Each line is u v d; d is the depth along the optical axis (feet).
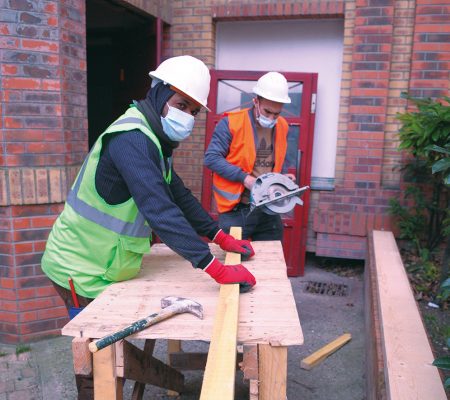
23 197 11.13
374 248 13.48
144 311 5.61
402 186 15.89
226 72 16.53
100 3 14.39
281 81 10.25
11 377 10.48
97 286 6.66
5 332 11.80
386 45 15.33
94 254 6.57
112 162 6.14
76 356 5.11
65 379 10.34
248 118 10.82
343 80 16.08
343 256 16.58
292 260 16.56
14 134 10.93
